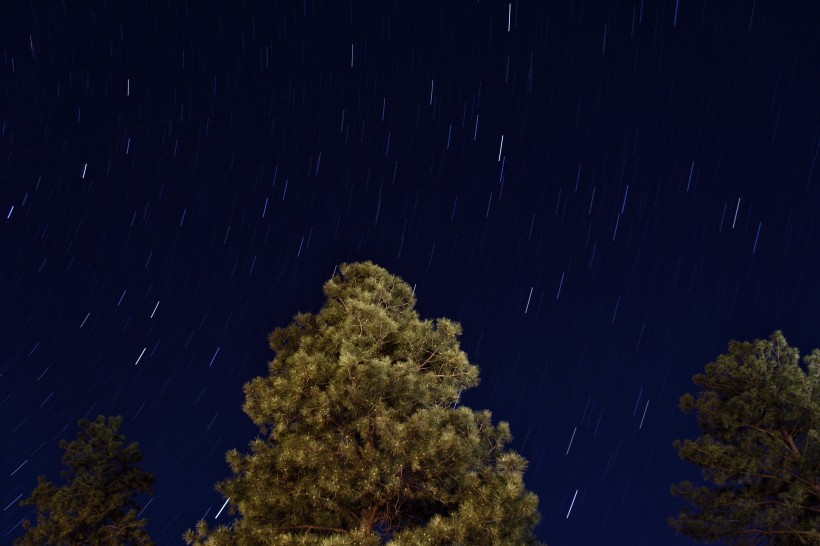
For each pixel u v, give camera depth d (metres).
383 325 13.65
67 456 19.98
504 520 12.09
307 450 12.41
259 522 12.61
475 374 13.94
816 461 16.42
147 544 19.42
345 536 11.67
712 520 16.70
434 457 12.25
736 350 18.11
